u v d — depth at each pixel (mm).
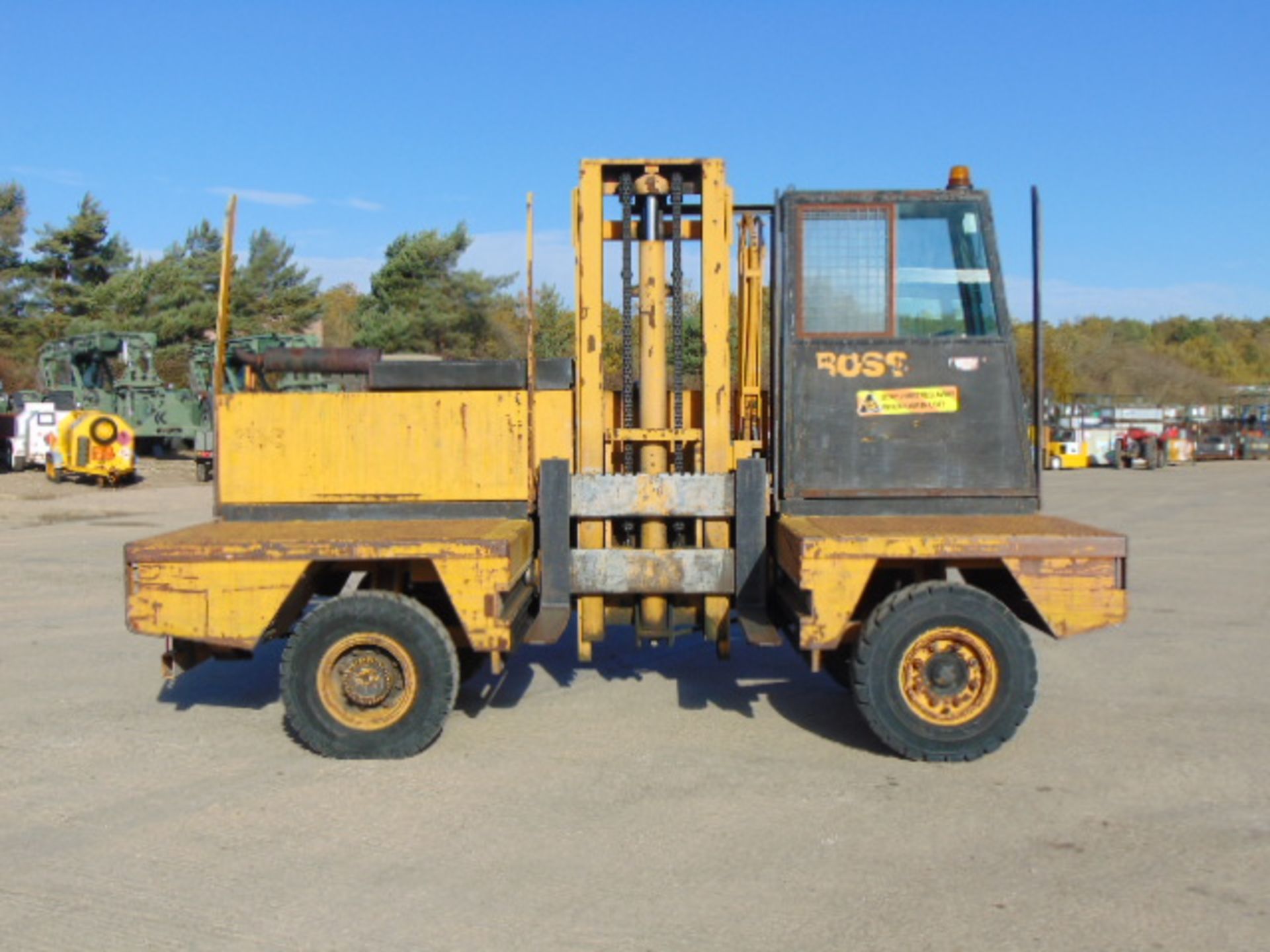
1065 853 5020
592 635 7160
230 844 5195
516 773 6180
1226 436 46906
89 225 54281
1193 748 6543
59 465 27312
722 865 4910
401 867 4918
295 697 6402
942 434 7023
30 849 5148
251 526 7113
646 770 6219
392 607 6352
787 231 7086
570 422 7234
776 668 8727
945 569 6703
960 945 4184
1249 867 4855
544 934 4285
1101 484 31031
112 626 10562
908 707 6219
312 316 51219
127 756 6551
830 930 4309
